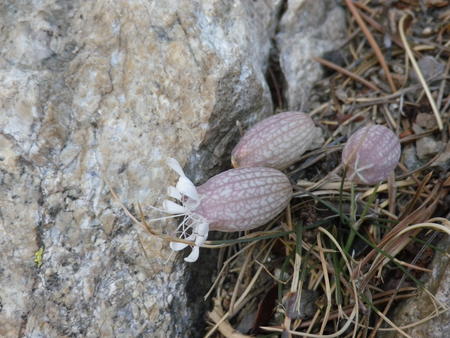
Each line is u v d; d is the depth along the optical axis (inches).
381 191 4.4
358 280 3.9
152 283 4.0
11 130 4.0
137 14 4.3
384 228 4.3
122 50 4.3
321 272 4.1
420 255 3.9
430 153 4.5
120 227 4.0
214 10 4.4
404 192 4.4
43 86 4.1
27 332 3.8
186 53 4.2
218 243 4.0
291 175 4.6
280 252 4.4
